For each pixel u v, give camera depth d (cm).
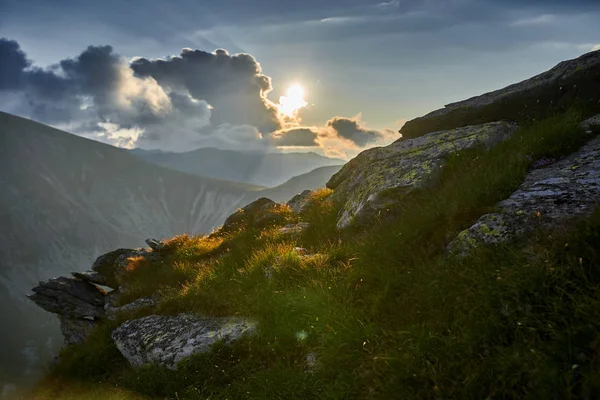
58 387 1544
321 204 1775
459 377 550
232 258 1544
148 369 1044
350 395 655
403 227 967
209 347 991
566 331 498
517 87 1641
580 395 444
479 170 1066
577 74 1404
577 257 592
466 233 815
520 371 495
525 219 766
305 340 855
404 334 675
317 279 997
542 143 1077
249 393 772
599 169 872
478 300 623
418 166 1312
